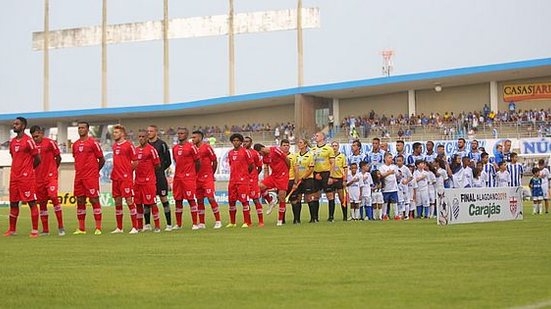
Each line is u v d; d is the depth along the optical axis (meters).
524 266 9.41
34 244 13.91
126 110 58.47
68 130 66.94
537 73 47.09
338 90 51.31
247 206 18.92
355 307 6.90
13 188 16.72
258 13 55.22
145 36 58.75
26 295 7.89
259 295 7.62
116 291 8.01
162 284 8.41
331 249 11.89
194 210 18.41
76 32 60.47
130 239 14.84
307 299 7.34
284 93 52.72
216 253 11.59
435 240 13.25
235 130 55.72
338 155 21.62
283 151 19.64
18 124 16.61
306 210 30.12
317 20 53.56
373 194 22.44
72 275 9.27
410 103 51.84
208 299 7.46
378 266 9.62
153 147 17.67
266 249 12.09
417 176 22.94
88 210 34.56
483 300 7.15
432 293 7.55
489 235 14.19
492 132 45.12
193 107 56.56
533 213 25.27
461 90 50.47
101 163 17.34
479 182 23.59
